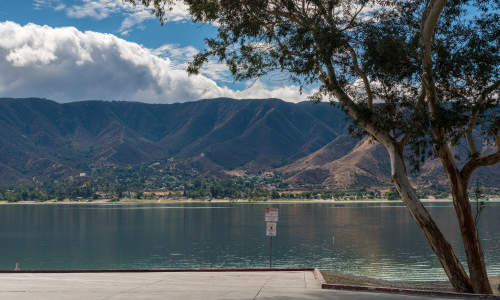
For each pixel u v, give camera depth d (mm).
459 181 19531
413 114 19328
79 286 15430
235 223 166500
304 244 102062
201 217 198625
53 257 86250
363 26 18906
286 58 20203
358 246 97562
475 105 18469
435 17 17672
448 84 19391
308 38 19047
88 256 87062
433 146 19234
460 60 18062
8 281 17156
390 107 19859
